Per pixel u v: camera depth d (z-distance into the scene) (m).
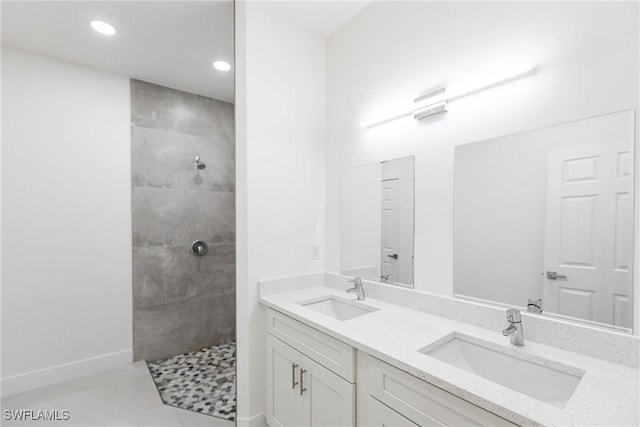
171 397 2.18
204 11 1.90
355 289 1.87
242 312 1.91
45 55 2.32
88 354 2.48
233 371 2.58
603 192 1.08
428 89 1.65
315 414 1.48
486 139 1.40
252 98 1.91
